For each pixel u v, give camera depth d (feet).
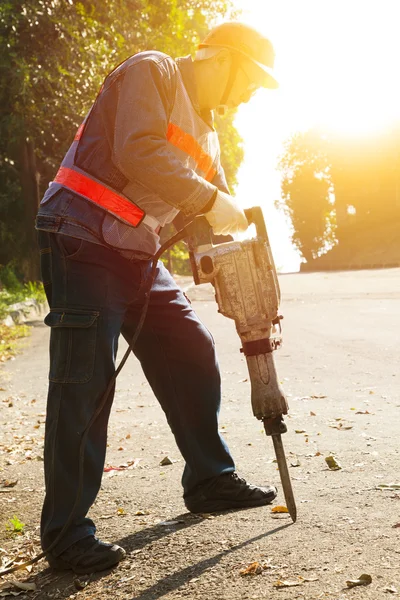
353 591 9.29
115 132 10.75
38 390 31.07
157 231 11.77
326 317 55.93
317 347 38.96
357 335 43.29
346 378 28.94
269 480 14.99
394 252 273.33
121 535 12.46
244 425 21.02
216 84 11.74
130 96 10.75
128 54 90.53
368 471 15.02
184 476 13.37
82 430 11.18
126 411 24.89
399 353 34.65
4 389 31.71
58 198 11.18
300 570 10.12
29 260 108.17
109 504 14.32
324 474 15.10
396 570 9.75
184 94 11.39
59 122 92.22
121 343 44.62
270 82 11.82
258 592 9.63
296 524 11.96
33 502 15.17
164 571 10.77
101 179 11.05
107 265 11.10
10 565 11.84
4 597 10.68
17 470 17.87
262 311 11.18
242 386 28.73
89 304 11.04
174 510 13.60
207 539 11.74
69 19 87.86
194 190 10.68
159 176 10.59
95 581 10.84
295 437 18.92
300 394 26.12
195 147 11.66
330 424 20.31
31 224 108.06
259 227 11.50
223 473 13.14
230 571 10.42
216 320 56.90
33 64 87.15
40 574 11.38
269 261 11.21
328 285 100.73
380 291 82.12
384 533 11.14
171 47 97.66
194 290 102.27
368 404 23.22
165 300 12.49
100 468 11.51
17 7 86.33
